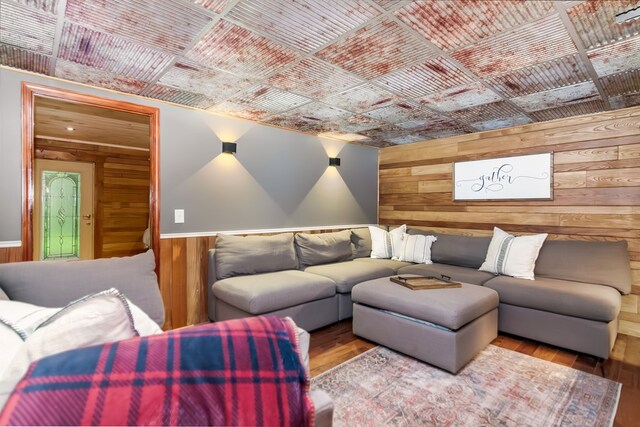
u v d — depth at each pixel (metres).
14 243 2.36
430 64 2.24
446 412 1.83
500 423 1.73
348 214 4.80
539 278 3.05
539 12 1.65
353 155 4.86
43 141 4.95
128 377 0.59
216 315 3.08
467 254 3.70
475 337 2.45
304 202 4.23
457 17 1.70
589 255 2.95
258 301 2.55
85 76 2.46
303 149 4.21
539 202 3.54
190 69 2.33
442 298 2.42
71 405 0.54
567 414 1.80
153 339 0.66
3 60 2.20
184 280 3.14
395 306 2.53
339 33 1.86
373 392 2.02
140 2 1.57
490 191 3.93
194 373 0.64
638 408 1.86
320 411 0.91
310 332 3.01
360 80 2.53
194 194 3.22
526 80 2.48
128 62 2.22
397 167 4.99
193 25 1.78
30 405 0.52
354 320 2.89
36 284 1.53
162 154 3.01
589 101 2.89
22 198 2.38
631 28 1.77
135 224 5.89
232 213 3.51
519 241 3.23
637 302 2.94
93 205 5.45
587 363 2.41
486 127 3.84
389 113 3.37
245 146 3.62
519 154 3.70
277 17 1.71
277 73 2.40
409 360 2.46
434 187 4.51
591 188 3.21
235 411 0.64
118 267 1.76
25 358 0.72
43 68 2.32
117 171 5.70
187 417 0.60
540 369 2.32
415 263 4.03
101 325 0.86
